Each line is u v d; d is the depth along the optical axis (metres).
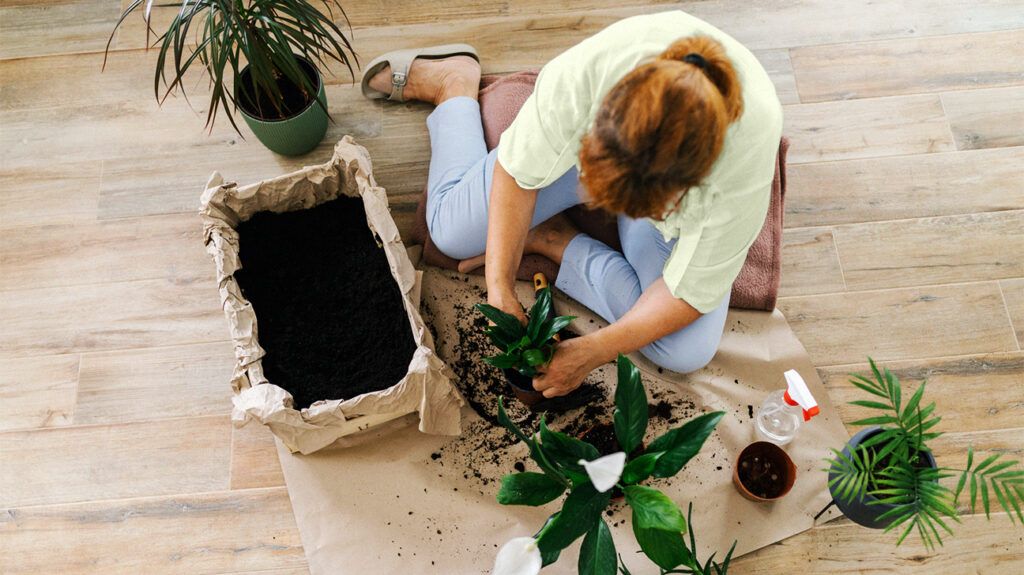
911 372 1.67
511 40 1.98
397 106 1.92
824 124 1.88
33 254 1.79
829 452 1.59
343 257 1.70
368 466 1.60
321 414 1.43
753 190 1.06
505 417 1.15
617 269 1.60
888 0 1.99
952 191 1.82
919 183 1.83
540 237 1.69
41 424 1.66
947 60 1.93
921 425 1.20
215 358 1.71
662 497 1.05
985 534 1.54
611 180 0.87
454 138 1.73
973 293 1.73
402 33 1.99
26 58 1.97
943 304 1.72
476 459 1.60
